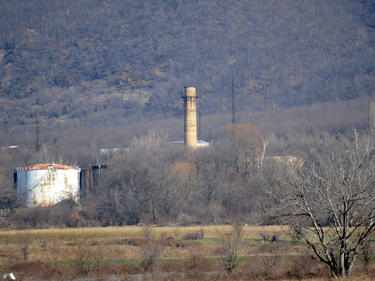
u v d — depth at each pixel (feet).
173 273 446.19
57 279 430.20
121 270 451.94
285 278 417.49
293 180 374.22
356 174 360.69
